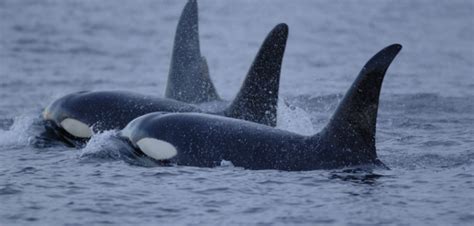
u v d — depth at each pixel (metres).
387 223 46.75
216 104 75.50
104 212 49.03
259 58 65.69
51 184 54.88
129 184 54.72
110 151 62.97
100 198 51.56
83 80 115.06
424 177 55.91
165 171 57.97
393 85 108.12
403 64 131.88
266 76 65.69
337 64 131.38
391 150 65.81
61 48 147.62
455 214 48.09
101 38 164.38
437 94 98.88
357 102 56.91
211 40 163.75
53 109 73.00
